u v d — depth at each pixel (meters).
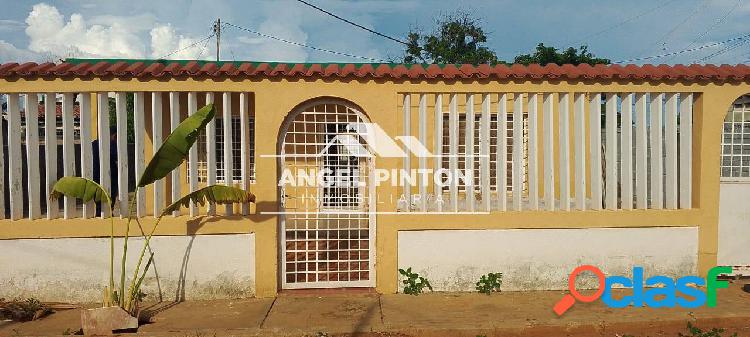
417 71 6.48
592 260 6.68
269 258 6.44
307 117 8.22
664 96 6.88
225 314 5.92
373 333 5.50
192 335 5.39
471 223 6.56
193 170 6.43
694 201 6.86
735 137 7.21
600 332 5.62
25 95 6.08
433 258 6.58
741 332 5.63
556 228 6.63
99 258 6.24
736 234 7.04
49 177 6.15
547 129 6.67
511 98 8.73
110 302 5.57
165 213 5.80
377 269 6.59
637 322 5.67
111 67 6.09
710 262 6.78
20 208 6.21
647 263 6.73
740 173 7.20
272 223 6.43
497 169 6.71
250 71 6.26
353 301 6.32
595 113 6.73
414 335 5.50
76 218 6.26
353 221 8.13
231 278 6.42
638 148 6.81
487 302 6.27
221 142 10.02
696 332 5.54
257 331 5.45
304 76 6.35
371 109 6.45
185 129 5.38
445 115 8.74
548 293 6.59
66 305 6.18
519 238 6.62
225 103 6.32
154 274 6.32
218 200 5.79
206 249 6.36
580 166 6.75
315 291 6.60
